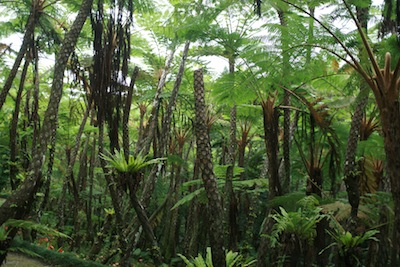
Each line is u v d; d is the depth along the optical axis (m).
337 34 5.93
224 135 9.84
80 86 7.32
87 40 8.79
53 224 10.32
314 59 6.32
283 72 6.20
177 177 9.89
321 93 9.41
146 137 8.09
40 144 4.84
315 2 5.94
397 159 3.82
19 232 7.98
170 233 10.08
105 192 12.02
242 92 6.72
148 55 9.46
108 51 5.48
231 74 6.86
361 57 5.20
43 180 4.75
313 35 5.93
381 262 6.67
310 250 4.51
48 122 5.02
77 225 9.50
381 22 5.29
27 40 6.64
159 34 8.84
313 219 4.16
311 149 6.11
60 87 5.18
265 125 5.86
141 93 9.96
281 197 5.68
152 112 7.69
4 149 8.11
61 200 8.97
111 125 5.44
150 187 6.89
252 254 9.29
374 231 4.08
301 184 11.75
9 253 5.97
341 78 7.46
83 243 9.74
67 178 8.91
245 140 9.66
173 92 7.63
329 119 7.91
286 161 6.52
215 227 4.27
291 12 6.11
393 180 3.84
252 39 6.62
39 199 6.24
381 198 6.16
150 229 4.30
